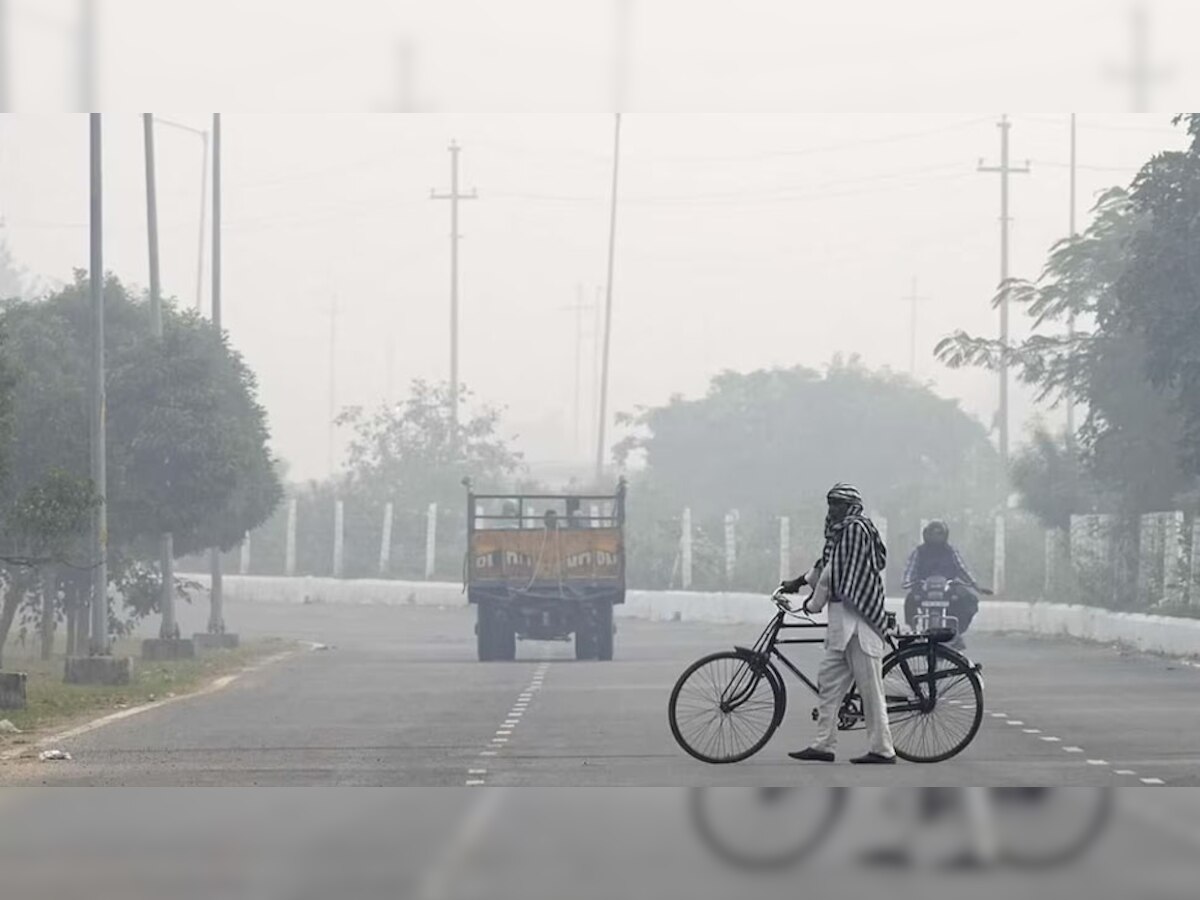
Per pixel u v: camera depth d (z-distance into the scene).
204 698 79.69
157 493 100.25
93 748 57.84
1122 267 127.06
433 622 162.88
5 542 89.19
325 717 68.62
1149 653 106.00
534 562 110.56
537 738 59.38
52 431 94.44
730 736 51.66
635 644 125.81
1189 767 50.34
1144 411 123.44
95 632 86.31
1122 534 124.62
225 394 116.31
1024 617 133.50
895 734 51.59
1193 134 105.81
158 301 103.69
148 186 103.69
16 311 101.44
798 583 51.66
